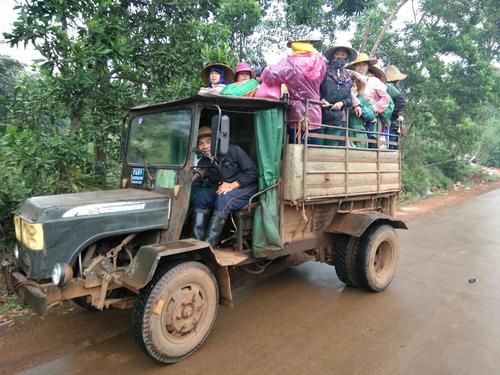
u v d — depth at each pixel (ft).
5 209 16.56
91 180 19.35
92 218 10.34
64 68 18.03
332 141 15.08
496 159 92.89
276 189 13.30
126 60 20.99
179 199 11.77
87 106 20.08
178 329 10.61
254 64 39.70
